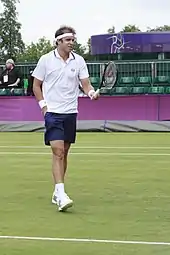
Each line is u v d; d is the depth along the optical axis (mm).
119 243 7578
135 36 48844
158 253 7094
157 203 10383
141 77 32969
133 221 8898
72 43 10016
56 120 10039
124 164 16188
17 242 7652
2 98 30297
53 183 12781
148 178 13500
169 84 33000
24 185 12539
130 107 29594
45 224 8719
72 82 10125
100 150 20109
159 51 48188
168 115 29391
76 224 8711
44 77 10188
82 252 7156
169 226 8547
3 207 10070
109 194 11352
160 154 18766
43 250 7262
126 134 27484
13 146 21797
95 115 29766
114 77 14367
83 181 13047
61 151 10078
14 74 31250
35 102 29906
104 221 8914
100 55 50500
